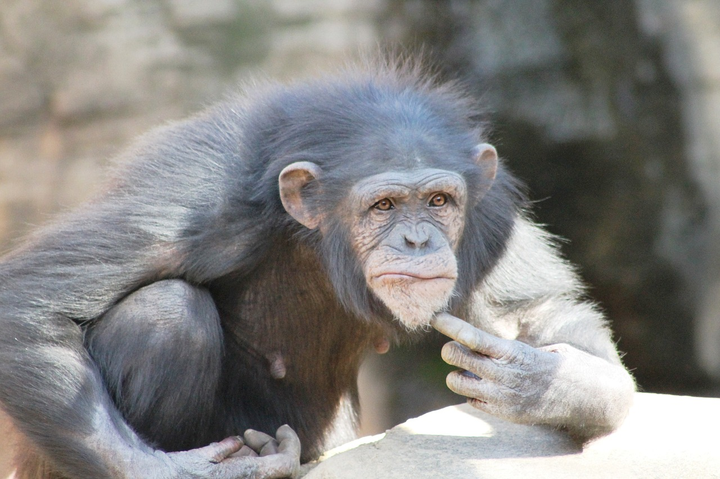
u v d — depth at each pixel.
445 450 10.16
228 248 10.98
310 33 31.25
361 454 9.96
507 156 27.97
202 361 10.75
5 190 28.47
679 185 27.77
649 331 28.39
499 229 11.93
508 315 12.32
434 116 11.29
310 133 11.10
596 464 9.77
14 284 10.44
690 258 27.81
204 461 10.00
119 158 12.12
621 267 28.17
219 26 30.84
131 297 10.67
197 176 11.04
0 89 29.06
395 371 31.09
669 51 27.81
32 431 10.04
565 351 10.34
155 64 30.14
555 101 27.61
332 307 11.94
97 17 29.84
